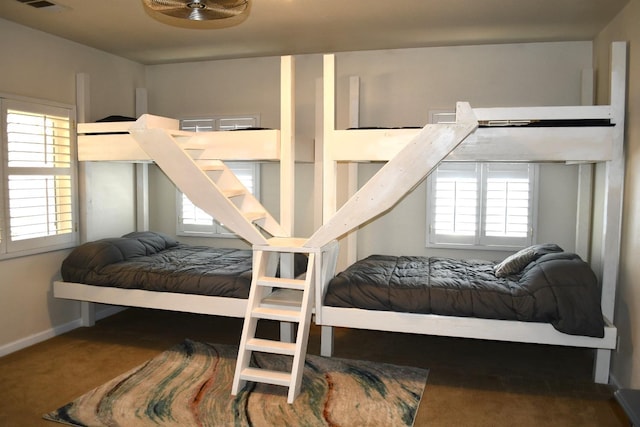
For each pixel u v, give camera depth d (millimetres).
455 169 4609
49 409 2932
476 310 3209
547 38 4301
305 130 4996
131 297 3904
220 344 4062
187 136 3730
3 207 3791
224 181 3971
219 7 2402
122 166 5145
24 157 3963
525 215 4500
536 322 3160
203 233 5367
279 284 3307
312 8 3514
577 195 4445
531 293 3176
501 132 3275
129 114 5191
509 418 2867
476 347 4055
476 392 3207
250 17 3715
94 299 4016
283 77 3709
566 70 4426
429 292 3309
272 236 3916
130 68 5203
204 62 5270
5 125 3785
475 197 4582
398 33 4152
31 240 4020
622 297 3277
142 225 5379
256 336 4309
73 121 4402
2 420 2801
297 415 2861
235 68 5176
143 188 5352
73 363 3654
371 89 4816
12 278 3908
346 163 4898
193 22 3852
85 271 4059
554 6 3439
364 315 3375
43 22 3871
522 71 4504
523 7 3469
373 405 2992
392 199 3262
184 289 3754
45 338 4195
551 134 3234
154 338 4227
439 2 3375
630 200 3172
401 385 3283
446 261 4277
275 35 4215
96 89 4727
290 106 3727
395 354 3877
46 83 4172
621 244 3336
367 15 3660
